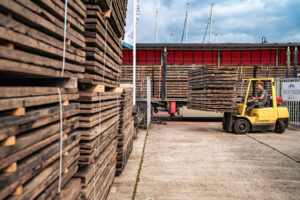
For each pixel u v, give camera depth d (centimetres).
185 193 381
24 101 132
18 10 123
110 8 294
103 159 309
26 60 132
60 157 182
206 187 406
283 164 537
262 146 716
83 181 233
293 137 872
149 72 1309
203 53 1507
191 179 441
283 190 397
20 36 126
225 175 464
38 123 149
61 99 184
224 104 891
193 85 1023
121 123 450
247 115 930
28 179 141
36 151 156
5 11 120
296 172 484
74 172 223
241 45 1374
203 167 511
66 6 182
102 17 279
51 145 171
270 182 430
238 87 1319
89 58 262
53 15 171
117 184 412
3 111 129
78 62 225
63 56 180
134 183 418
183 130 995
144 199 358
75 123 221
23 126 133
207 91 884
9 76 170
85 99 244
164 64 1307
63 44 181
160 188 399
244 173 476
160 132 939
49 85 201
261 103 927
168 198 363
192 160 561
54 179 173
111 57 354
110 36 343
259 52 1502
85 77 254
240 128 923
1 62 112
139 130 980
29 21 137
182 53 1508
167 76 1310
